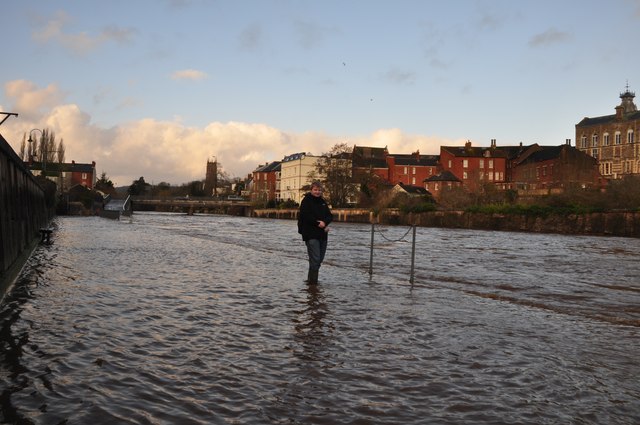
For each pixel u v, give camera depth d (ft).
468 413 14.46
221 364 18.31
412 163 424.46
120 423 13.05
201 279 40.16
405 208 267.59
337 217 319.68
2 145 31.22
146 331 22.75
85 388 15.42
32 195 69.15
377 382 16.87
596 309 31.42
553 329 25.45
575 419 14.23
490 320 27.14
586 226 179.63
